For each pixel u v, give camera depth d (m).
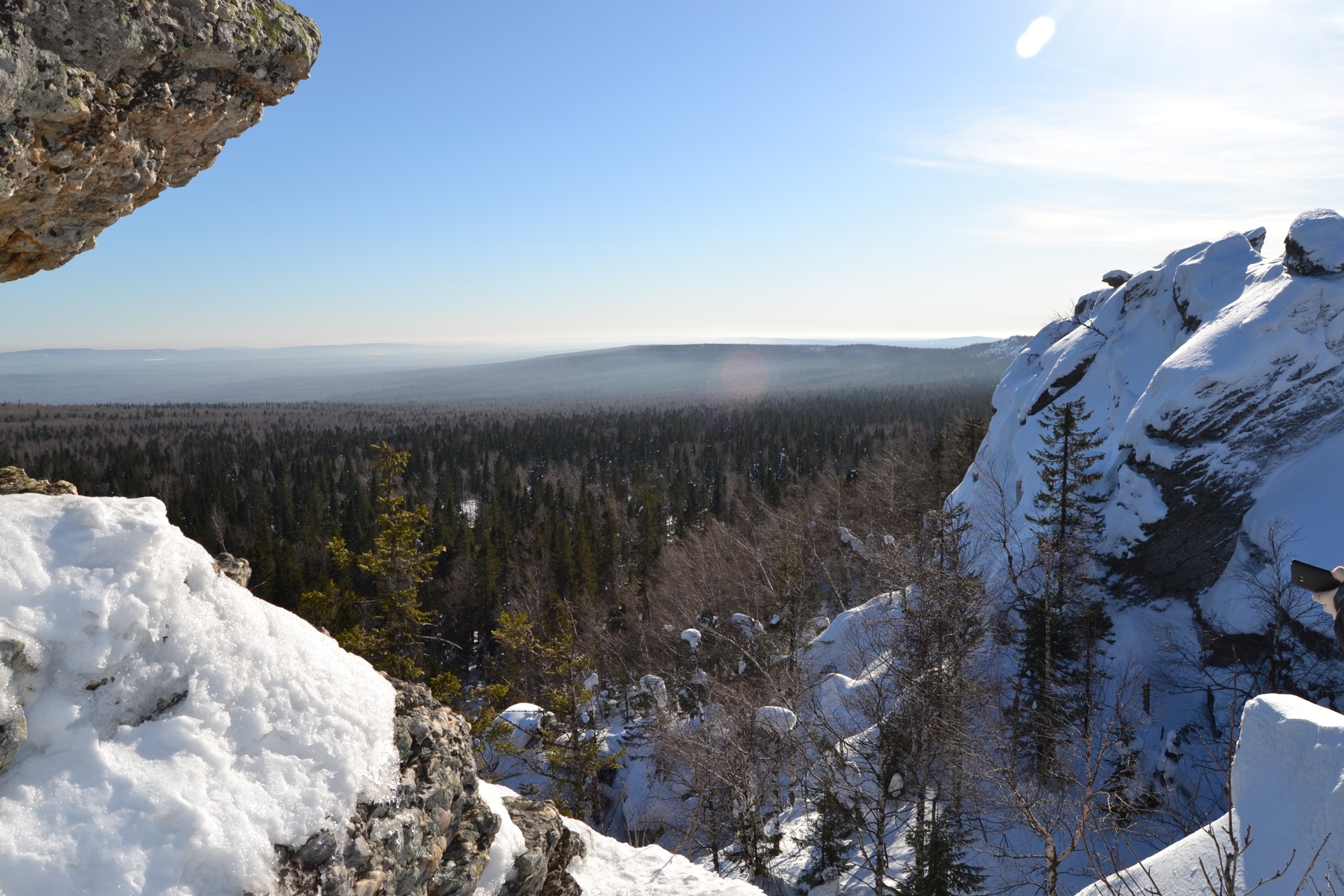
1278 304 28.70
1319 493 27.22
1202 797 23.30
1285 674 25.16
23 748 4.76
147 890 4.45
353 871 5.52
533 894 8.12
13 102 4.85
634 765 30.27
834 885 21.33
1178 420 29.19
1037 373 49.97
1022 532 36.78
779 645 35.81
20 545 5.30
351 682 6.55
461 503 103.50
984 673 28.47
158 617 5.60
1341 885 8.19
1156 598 30.86
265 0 6.28
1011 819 20.86
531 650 25.52
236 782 5.23
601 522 77.62
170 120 6.03
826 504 67.94
